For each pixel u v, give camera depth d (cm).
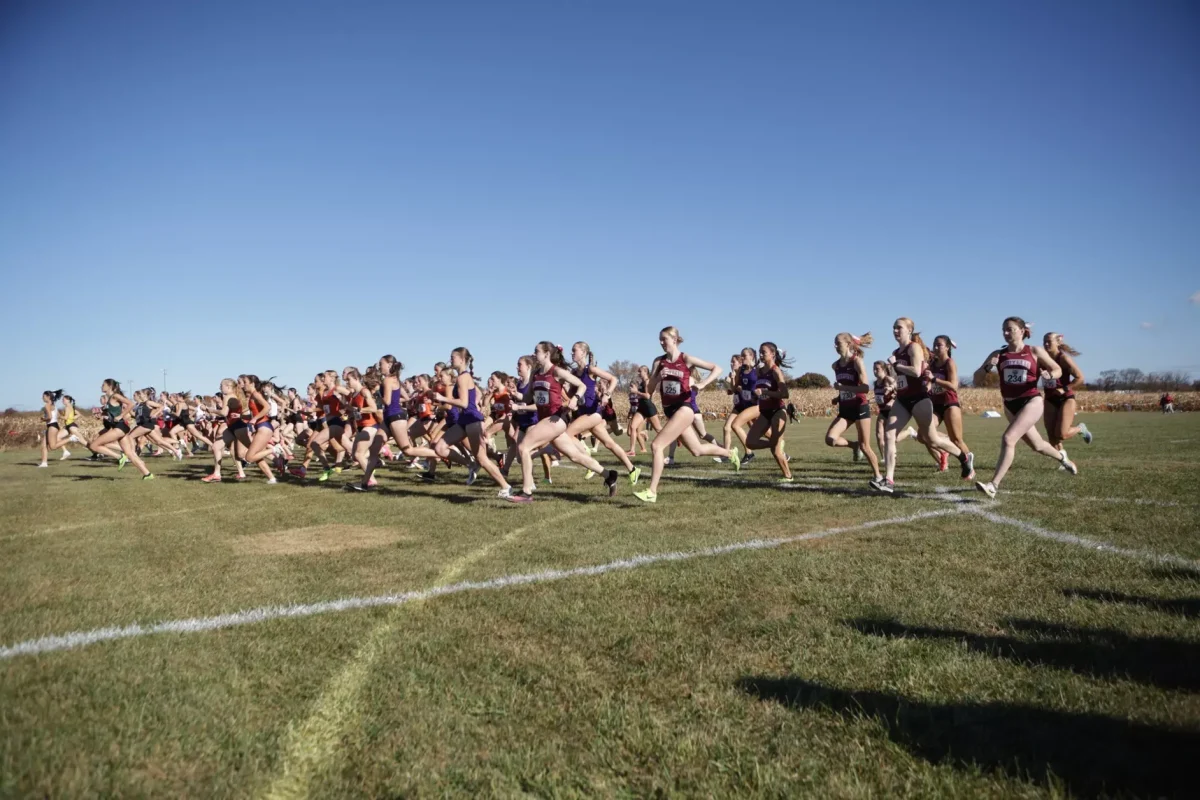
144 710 304
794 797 234
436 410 1391
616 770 254
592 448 2002
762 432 1153
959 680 317
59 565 593
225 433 1449
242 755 267
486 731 283
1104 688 302
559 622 412
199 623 423
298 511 908
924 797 232
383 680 334
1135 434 2147
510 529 729
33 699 316
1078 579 473
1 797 237
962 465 1049
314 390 1549
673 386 870
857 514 761
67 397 2125
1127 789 229
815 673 331
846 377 1060
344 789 245
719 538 647
